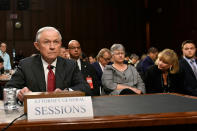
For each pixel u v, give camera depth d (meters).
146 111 1.34
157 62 3.43
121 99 1.80
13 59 10.77
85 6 11.92
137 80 3.42
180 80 3.52
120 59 3.41
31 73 2.07
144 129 1.24
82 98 1.28
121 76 3.37
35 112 1.22
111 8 12.16
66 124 1.15
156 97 1.89
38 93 1.35
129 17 12.30
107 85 3.31
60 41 2.02
